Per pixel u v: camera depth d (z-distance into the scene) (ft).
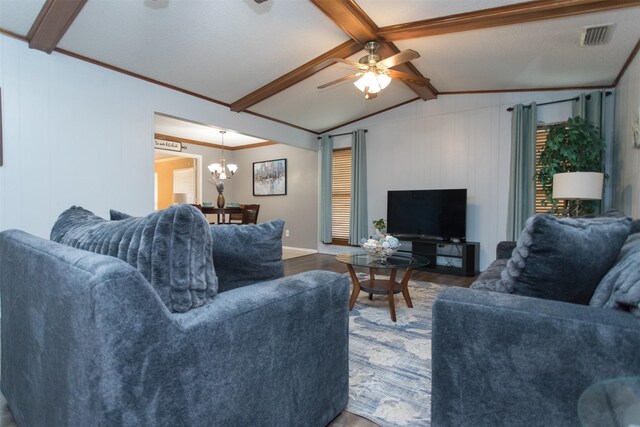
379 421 4.89
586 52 10.87
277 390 3.84
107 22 9.23
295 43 11.31
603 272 3.96
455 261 16.96
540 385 3.26
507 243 9.75
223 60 11.86
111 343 2.49
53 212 10.09
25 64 9.50
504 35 10.50
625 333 2.91
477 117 16.20
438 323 3.79
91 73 10.93
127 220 3.91
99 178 11.12
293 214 23.67
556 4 8.59
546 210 14.38
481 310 3.53
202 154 24.50
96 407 2.52
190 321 3.05
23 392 4.24
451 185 16.92
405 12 9.68
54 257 3.27
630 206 10.73
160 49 10.77
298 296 4.11
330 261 18.88
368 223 19.71
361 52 12.18
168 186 29.43
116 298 2.53
